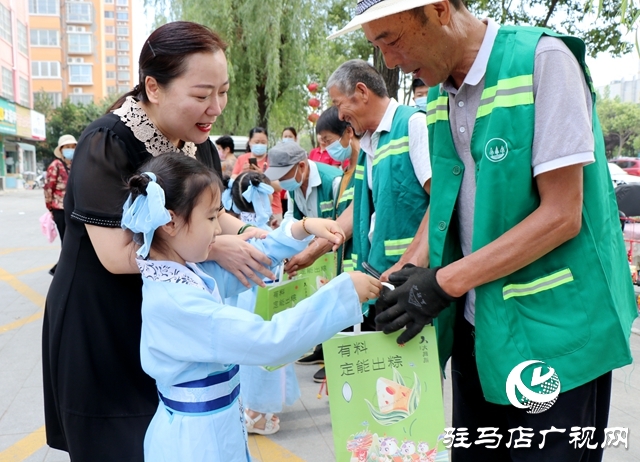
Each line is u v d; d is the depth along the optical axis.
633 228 5.57
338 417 1.48
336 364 1.49
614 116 25.78
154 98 1.58
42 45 49.72
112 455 1.66
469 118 1.60
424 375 1.53
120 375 1.67
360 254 2.81
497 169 1.47
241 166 7.05
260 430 3.04
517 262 1.42
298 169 3.71
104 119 1.63
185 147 1.83
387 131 2.56
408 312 1.49
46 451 2.86
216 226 1.52
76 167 1.58
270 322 1.41
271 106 12.18
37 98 42.09
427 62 1.52
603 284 1.48
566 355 1.48
